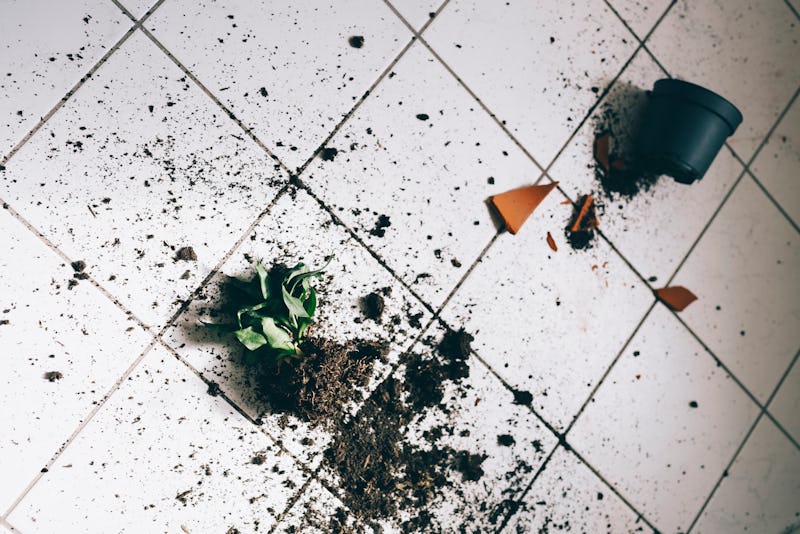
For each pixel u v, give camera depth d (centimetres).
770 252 103
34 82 82
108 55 83
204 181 85
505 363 92
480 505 91
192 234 84
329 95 87
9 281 81
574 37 94
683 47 99
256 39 86
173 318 84
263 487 85
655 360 97
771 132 103
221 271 85
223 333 85
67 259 82
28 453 81
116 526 82
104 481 82
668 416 98
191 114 84
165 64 84
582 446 94
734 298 101
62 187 82
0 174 81
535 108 93
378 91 89
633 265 97
